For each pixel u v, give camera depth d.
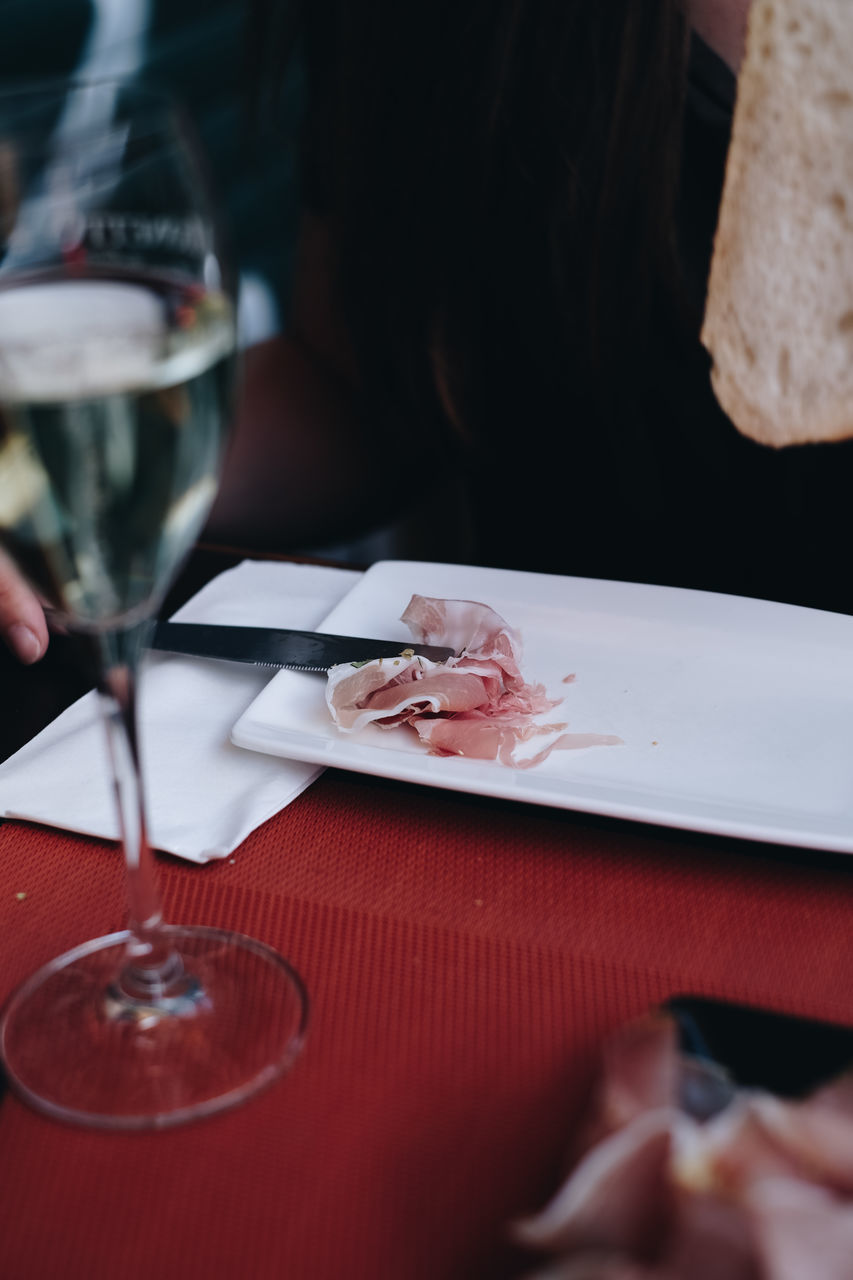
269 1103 0.37
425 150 0.85
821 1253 0.29
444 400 0.93
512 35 0.79
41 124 0.37
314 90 0.98
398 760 0.48
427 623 0.55
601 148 0.81
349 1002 0.39
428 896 0.43
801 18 0.64
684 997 0.35
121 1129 0.36
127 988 0.39
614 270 0.83
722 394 0.73
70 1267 0.33
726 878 0.44
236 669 0.55
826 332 0.66
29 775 0.47
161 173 0.36
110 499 0.36
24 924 0.42
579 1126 0.36
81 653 0.39
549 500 0.97
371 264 0.90
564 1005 0.39
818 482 0.86
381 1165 0.35
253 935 0.42
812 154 0.65
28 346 0.35
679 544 0.93
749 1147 0.31
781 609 0.58
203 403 0.37
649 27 0.74
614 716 0.52
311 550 1.06
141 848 0.39
